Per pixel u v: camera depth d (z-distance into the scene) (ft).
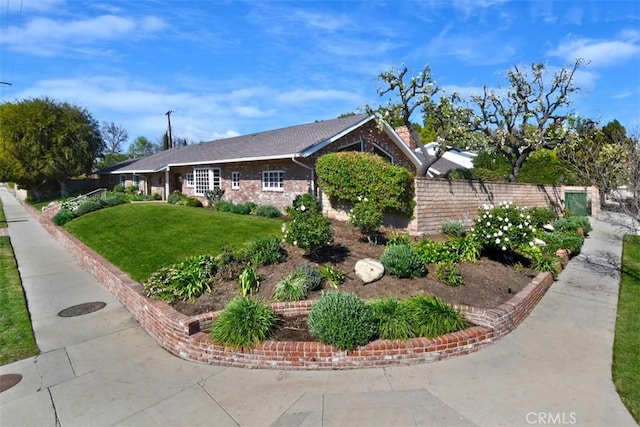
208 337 17.97
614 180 36.45
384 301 19.21
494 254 30.42
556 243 37.86
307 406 13.70
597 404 13.33
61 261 40.45
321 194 47.91
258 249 26.94
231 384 15.56
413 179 38.47
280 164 53.57
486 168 84.69
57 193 113.29
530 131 69.00
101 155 118.32
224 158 59.98
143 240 38.83
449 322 18.02
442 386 14.69
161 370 17.02
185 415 13.50
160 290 22.90
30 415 13.84
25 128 94.48
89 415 13.73
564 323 20.95
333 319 16.88
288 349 16.65
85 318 23.91
